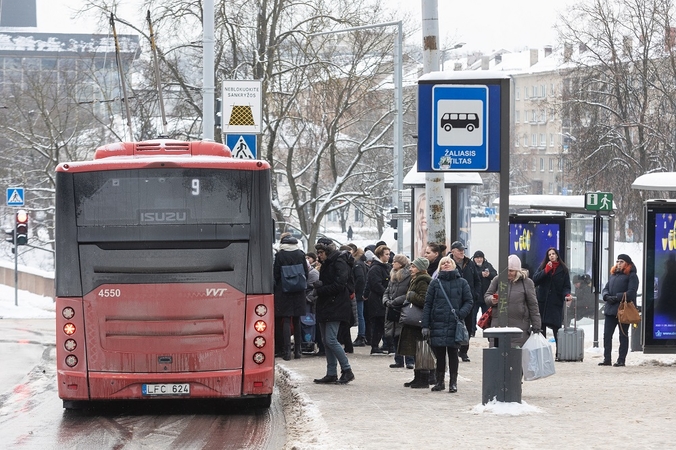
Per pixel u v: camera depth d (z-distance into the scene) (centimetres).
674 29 5572
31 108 6381
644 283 1988
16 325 3219
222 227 1332
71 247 1322
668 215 1980
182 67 4272
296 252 2002
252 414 1380
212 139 2347
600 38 5688
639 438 1038
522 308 1516
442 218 2027
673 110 5594
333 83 4300
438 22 1897
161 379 1317
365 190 4766
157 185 1330
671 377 1742
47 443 1154
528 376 1410
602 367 1952
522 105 13700
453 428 1117
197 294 1323
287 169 4753
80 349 1321
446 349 1485
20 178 6322
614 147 5697
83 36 14662
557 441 1022
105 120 5912
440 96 1286
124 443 1152
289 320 2014
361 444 1013
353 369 1820
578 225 2642
